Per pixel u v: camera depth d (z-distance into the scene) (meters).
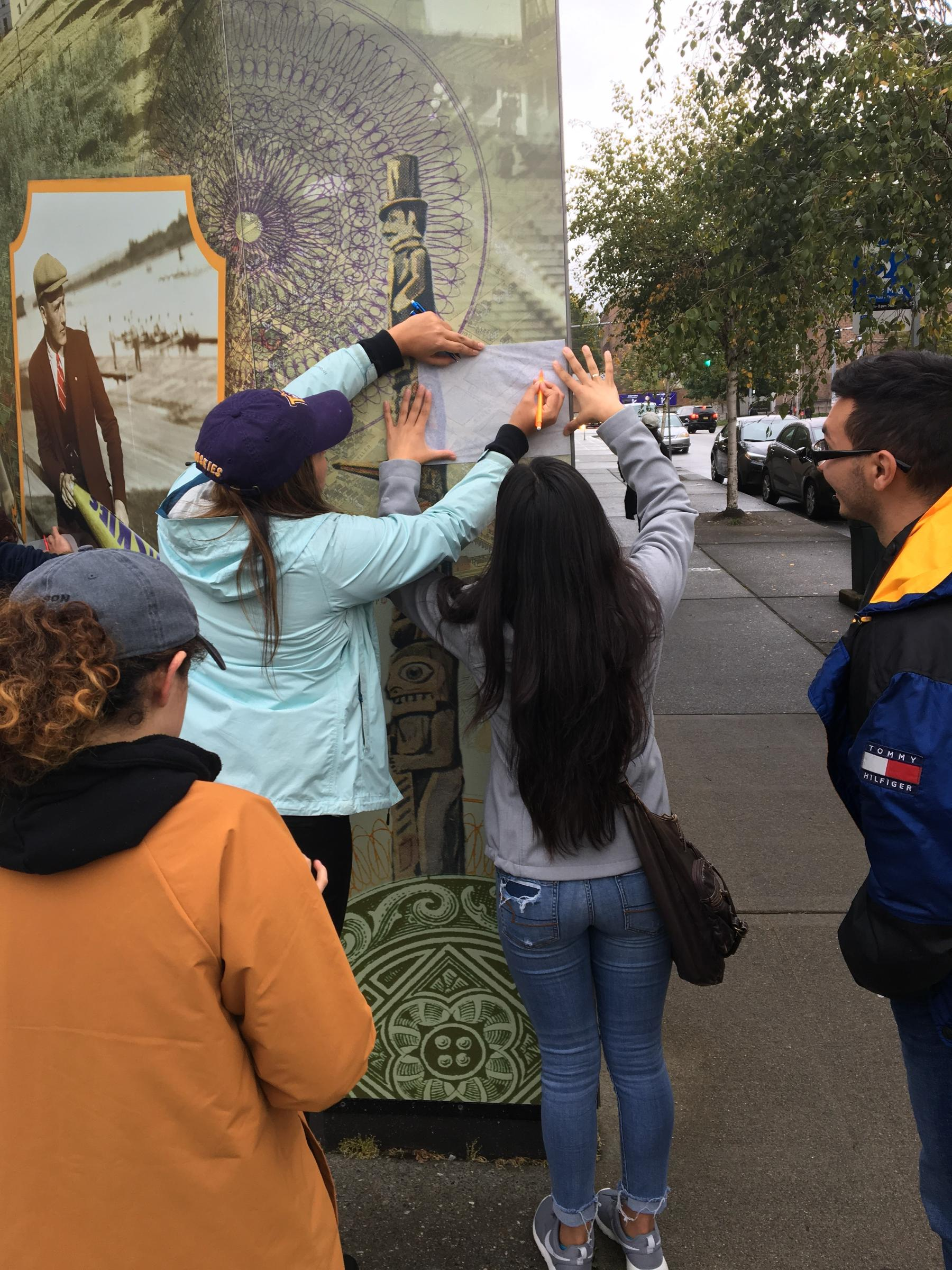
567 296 2.07
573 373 2.07
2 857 0.97
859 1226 2.14
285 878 1.04
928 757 1.28
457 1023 2.34
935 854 1.30
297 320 2.17
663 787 1.80
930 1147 1.56
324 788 1.75
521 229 2.05
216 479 1.61
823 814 4.41
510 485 1.60
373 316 2.14
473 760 2.25
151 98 2.18
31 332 2.51
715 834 4.23
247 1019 1.02
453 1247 2.11
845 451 1.56
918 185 5.46
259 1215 1.05
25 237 2.45
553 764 1.60
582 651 1.54
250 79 2.08
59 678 0.91
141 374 2.35
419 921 2.32
